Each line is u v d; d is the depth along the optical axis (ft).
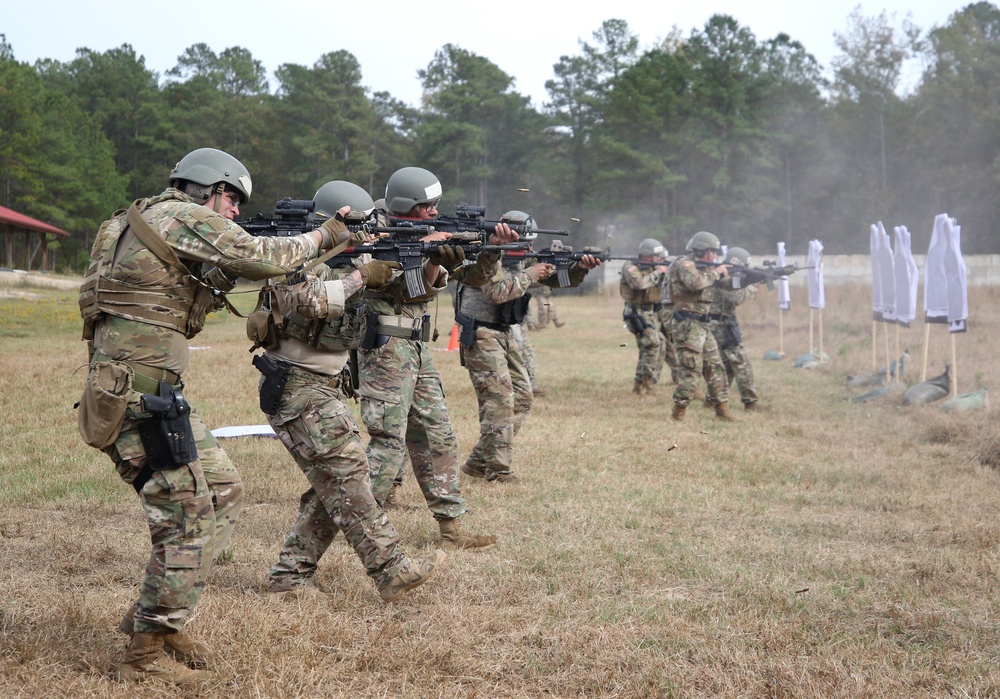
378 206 20.70
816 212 180.65
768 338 65.98
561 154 194.59
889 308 41.01
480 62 190.08
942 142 175.73
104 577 15.16
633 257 40.19
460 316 23.11
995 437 27.99
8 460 24.14
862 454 27.61
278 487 21.94
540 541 18.04
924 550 18.16
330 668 11.69
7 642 11.93
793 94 181.47
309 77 202.18
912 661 12.76
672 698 11.49
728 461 26.58
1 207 153.69
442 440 17.74
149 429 10.92
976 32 184.14
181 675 11.20
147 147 235.81
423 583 14.39
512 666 12.19
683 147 173.47
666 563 16.83
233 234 11.14
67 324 71.72
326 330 13.97
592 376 46.96
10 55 208.64
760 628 13.61
